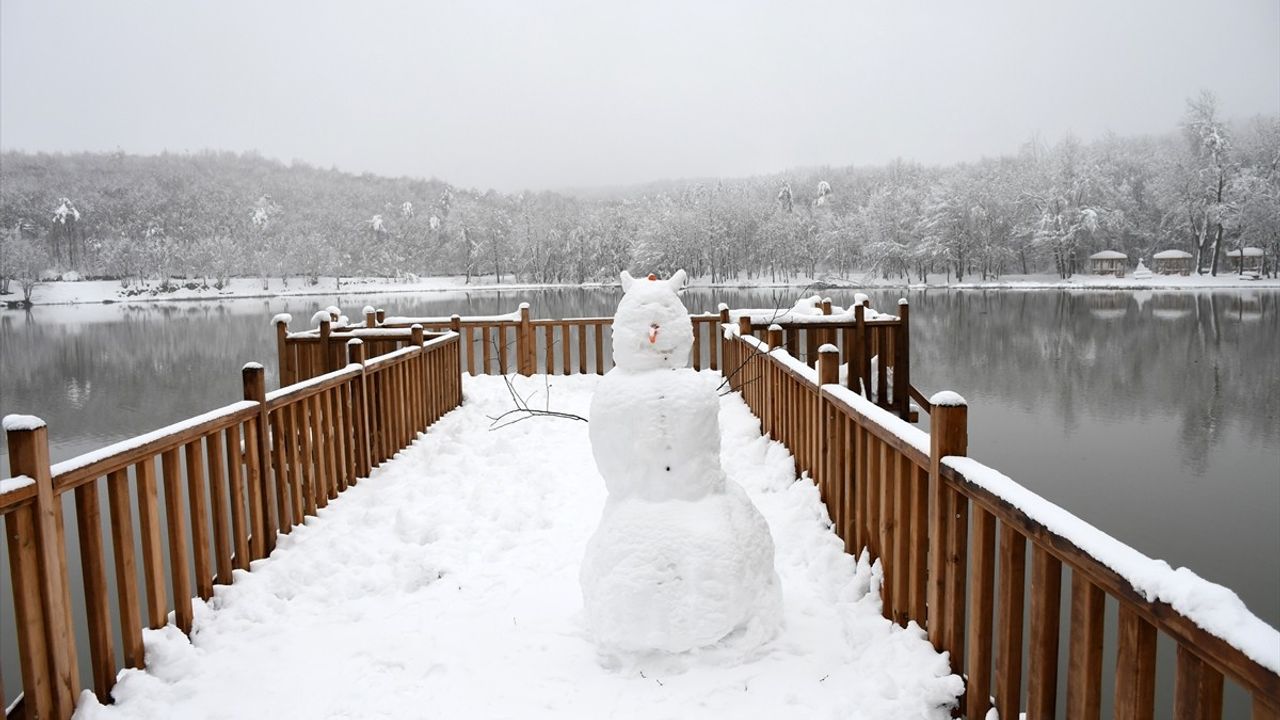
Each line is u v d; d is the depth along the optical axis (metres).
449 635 3.46
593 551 3.16
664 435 3.10
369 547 4.48
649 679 3.00
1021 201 62.75
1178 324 29.52
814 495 4.86
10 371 20.67
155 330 33.53
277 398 4.43
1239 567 7.95
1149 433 13.54
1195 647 1.42
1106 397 16.61
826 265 71.81
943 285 57.06
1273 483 10.62
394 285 84.75
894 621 3.23
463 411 8.60
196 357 23.31
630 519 3.07
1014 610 2.34
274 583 3.97
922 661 2.81
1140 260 58.09
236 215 101.94
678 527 3.02
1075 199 61.69
